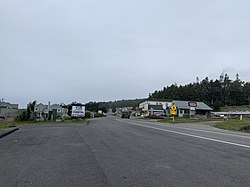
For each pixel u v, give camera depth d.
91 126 26.77
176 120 44.56
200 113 85.06
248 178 5.61
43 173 6.23
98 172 6.27
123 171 6.34
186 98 129.12
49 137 14.92
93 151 9.48
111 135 16.02
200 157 8.09
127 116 76.19
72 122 35.53
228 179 5.54
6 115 44.25
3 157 8.38
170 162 7.35
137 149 9.88
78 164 7.23
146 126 26.92
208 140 12.92
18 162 7.56
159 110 100.38
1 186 5.20
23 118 39.19
